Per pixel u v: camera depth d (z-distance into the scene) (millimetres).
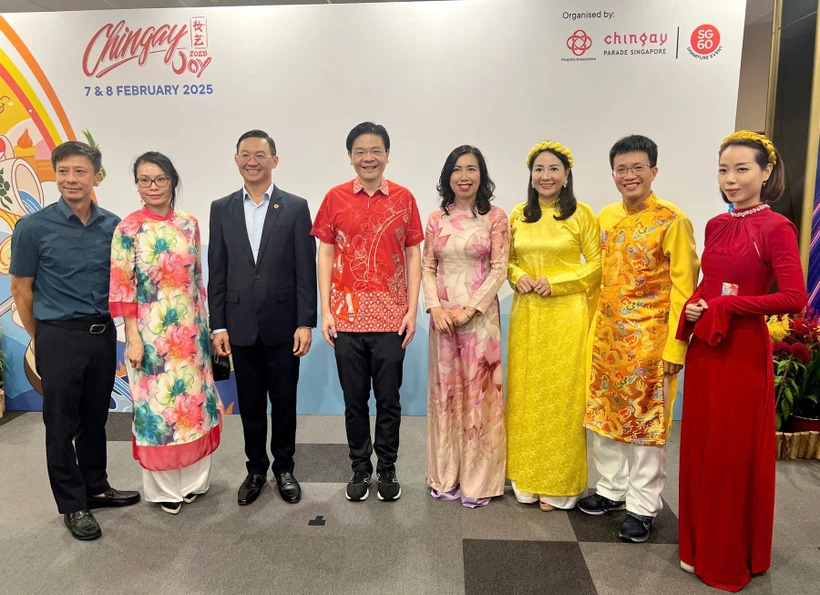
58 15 3164
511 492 2480
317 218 2309
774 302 1646
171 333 2221
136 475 2680
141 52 3178
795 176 3281
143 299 2195
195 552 2045
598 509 2285
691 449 1879
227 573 1922
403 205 2258
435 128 3162
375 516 2277
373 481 2576
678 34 2998
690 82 3037
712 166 3102
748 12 4887
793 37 3225
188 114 3223
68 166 2053
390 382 2314
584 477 2312
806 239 3238
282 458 2439
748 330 1741
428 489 2504
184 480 2371
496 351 2283
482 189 2238
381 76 3129
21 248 2074
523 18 3035
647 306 2002
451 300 2244
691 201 3141
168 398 2232
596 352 2156
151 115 3232
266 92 3180
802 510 2334
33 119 3270
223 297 2301
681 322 1847
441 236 2244
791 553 2029
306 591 1827
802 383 2852
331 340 2334
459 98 3125
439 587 1842
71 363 2105
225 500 2424
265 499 2426
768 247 1694
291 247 2252
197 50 3160
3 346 3498
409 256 2357
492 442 2328
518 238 2240
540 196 2197
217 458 2863
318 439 3100
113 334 2266
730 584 1820
